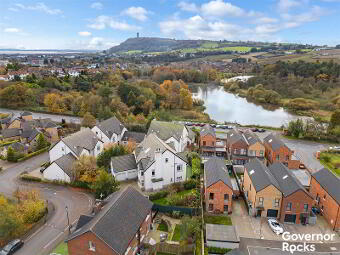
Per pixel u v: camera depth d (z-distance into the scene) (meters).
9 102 123.94
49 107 120.19
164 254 39.16
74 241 33.78
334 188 47.38
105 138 76.56
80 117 113.69
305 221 46.66
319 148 86.44
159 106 133.75
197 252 37.97
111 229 33.84
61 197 53.84
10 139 85.62
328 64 185.00
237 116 135.00
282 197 46.69
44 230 43.62
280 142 70.69
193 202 49.88
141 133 83.31
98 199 48.59
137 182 60.16
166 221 45.75
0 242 39.62
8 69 192.12
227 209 49.34
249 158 69.88
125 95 124.88
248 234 44.00
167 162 57.28
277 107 155.12
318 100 151.38
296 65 198.62
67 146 64.62
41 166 67.81
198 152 79.38
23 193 48.50
